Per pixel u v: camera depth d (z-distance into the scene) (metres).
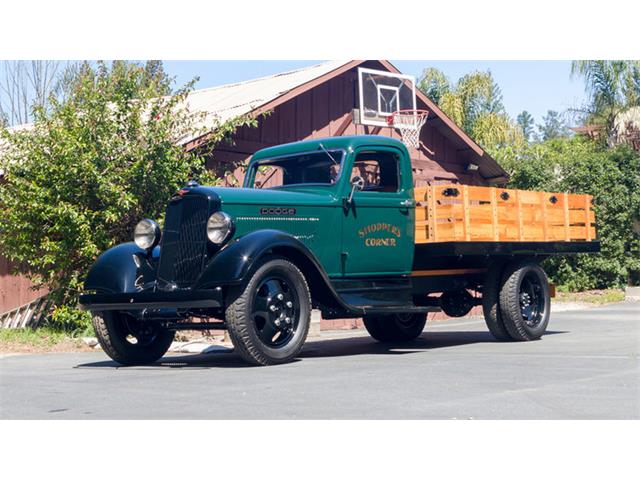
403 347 9.20
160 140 10.80
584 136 29.69
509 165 21.47
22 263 12.29
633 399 4.86
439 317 15.47
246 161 13.02
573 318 13.40
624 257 20.59
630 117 26.81
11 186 10.95
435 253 8.59
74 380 6.28
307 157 8.41
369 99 15.12
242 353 6.73
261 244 6.73
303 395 5.13
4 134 11.00
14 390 5.73
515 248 9.07
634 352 7.64
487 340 9.80
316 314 11.89
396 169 8.62
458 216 8.42
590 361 6.89
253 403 4.86
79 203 10.76
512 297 9.06
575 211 10.02
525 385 5.46
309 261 7.25
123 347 7.63
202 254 6.90
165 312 7.27
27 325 12.63
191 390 5.49
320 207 7.83
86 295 7.27
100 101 10.87
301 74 15.18
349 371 6.37
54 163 10.59
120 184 10.73
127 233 11.00
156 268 7.47
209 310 7.34
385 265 8.41
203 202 6.97
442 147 16.98
